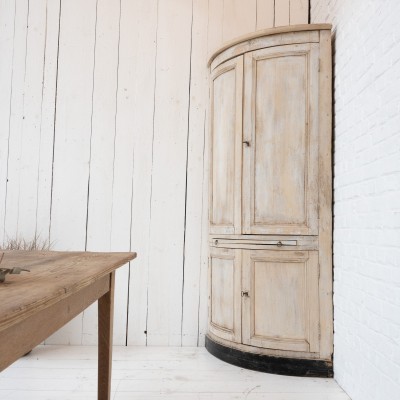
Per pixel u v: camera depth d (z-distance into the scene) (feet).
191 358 9.46
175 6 10.95
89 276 3.80
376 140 6.51
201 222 10.70
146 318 10.58
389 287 5.97
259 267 8.72
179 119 10.82
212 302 9.66
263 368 8.54
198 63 10.88
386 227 6.10
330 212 8.51
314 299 8.41
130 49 10.92
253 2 10.87
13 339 2.80
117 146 10.80
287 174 8.65
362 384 6.86
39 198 10.77
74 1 10.97
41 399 7.10
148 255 10.66
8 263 4.74
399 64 5.76
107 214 10.73
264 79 8.90
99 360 6.30
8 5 10.99
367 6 6.98
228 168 9.26
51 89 10.89
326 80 8.61
